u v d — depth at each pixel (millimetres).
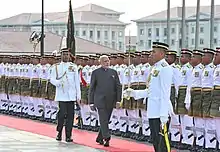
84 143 11438
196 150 10617
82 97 13719
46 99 15398
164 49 8578
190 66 10664
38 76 15883
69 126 11664
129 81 12039
